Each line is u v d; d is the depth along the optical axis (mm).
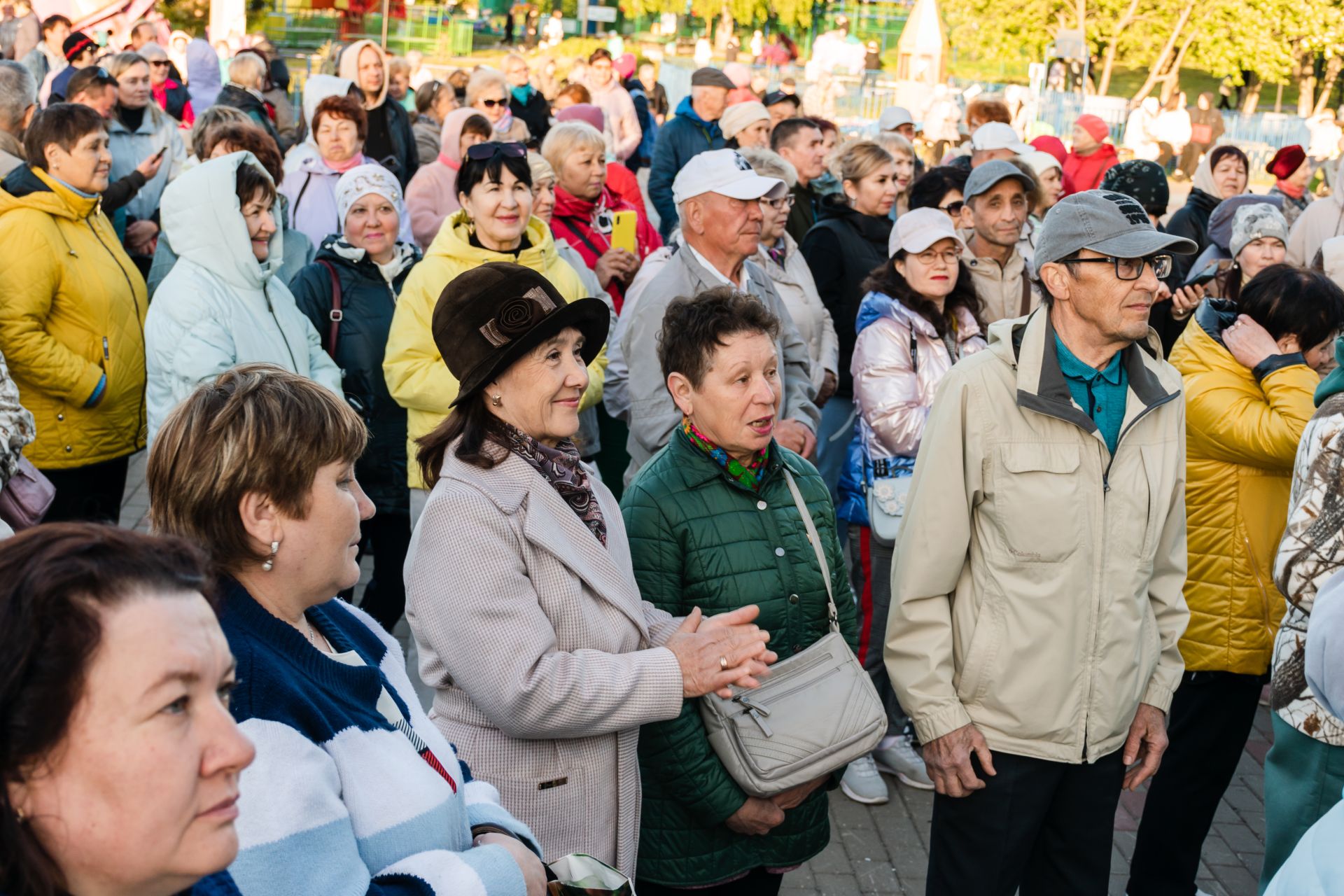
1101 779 3086
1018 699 2979
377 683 1836
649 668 2391
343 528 1794
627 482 4129
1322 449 2906
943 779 3012
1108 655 2988
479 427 2490
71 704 1068
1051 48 37750
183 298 4078
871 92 30453
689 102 9539
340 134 6285
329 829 1578
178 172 7465
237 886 1456
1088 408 3037
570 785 2443
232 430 1710
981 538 3031
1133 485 2996
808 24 45688
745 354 2807
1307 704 3033
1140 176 6059
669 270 4203
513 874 1782
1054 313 3057
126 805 1099
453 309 2461
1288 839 3119
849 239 5711
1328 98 45656
